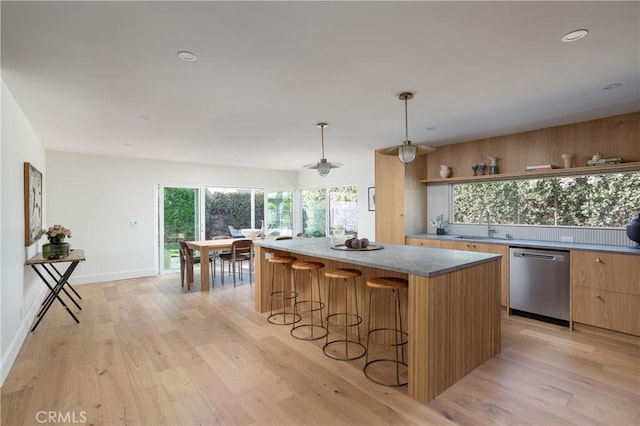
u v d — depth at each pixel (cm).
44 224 512
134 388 237
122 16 174
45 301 399
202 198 709
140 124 388
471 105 328
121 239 610
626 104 325
